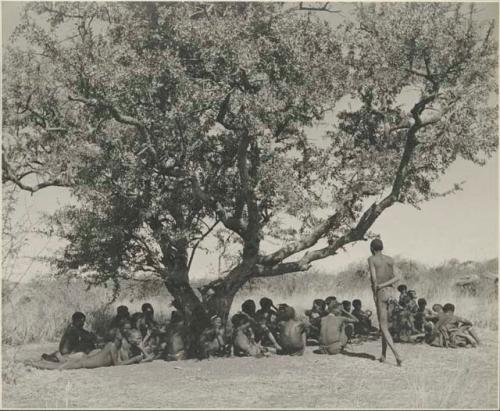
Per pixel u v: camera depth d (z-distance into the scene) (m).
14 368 9.14
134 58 10.29
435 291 17.48
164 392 7.82
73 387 8.14
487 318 13.71
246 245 11.41
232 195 12.05
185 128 10.95
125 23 10.58
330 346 10.41
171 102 10.79
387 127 11.77
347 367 9.21
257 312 11.37
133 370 9.30
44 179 11.19
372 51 10.75
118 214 11.19
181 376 8.77
